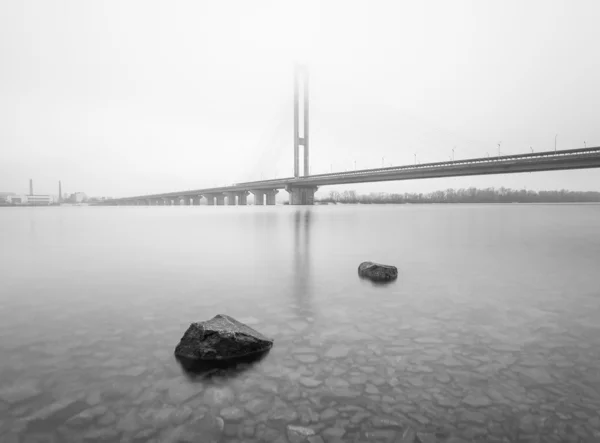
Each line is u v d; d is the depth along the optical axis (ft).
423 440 13.23
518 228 118.93
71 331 23.67
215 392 16.28
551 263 50.24
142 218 198.59
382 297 31.96
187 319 26.12
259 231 107.34
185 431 13.71
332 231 105.91
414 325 24.62
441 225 133.08
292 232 103.71
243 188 467.52
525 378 17.37
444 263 50.42
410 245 72.23
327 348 20.85
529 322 25.17
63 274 42.93
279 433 13.60
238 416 14.61
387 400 15.66
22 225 143.54
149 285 36.96
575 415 14.57
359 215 226.38
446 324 24.81
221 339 19.74
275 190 462.19
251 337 20.52
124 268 46.80
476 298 31.58
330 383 17.01
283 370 18.26
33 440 13.24
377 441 13.19
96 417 14.52
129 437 13.39
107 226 134.51
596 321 25.35
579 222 151.64
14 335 22.95
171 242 78.54
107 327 24.43
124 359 19.52
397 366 18.62
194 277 40.86
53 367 18.57
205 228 119.96
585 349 20.54
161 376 17.69
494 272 43.62
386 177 276.00
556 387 16.57
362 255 58.08
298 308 28.66
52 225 142.72
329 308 28.63
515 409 14.98
